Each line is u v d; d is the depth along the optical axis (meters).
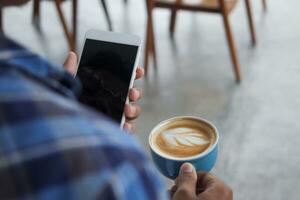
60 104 0.35
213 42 2.37
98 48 0.82
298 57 2.16
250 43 2.32
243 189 1.51
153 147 0.75
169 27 2.47
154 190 0.36
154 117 1.87
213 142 0.75
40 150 0.32
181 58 2.26
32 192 0.32
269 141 1.69
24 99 0.33
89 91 0.77
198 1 2.09
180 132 0.78
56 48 2.44
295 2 2.65
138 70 0.84
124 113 0.78
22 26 2.71
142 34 2.49
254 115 1.83
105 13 2.51
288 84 1.98
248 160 1.62
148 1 2.03
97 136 0.34
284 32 2.38
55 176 0.32
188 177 0.70
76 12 2.35
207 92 1.99
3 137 0.33
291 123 1.77
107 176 0.33
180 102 1.95
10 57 0.34
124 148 0.35
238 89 1.98
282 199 1.46
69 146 0.33
